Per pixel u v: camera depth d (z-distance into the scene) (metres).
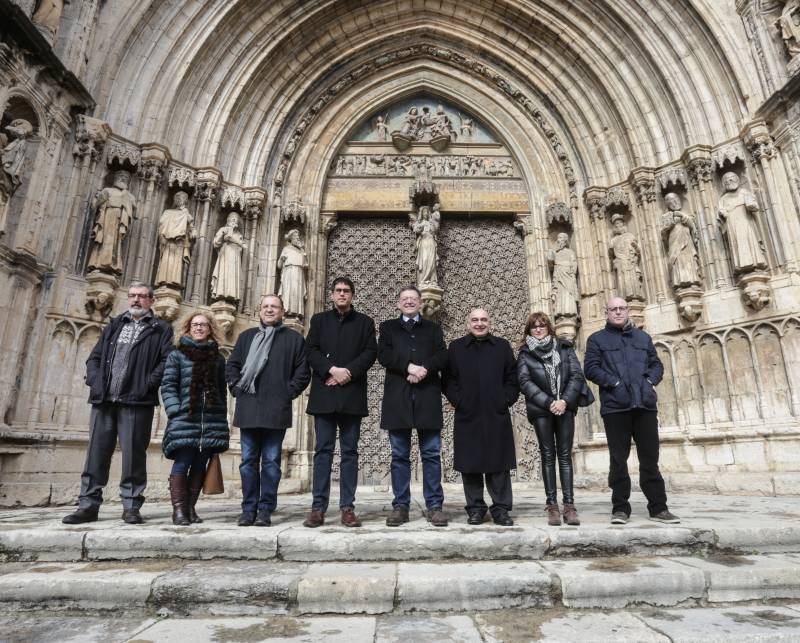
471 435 4.67
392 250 12.80
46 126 8.58
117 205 9.28
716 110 10.59
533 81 12.81
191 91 11.00
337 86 13.00
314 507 4.47
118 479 8.16
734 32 10.48
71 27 9.19
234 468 9.73
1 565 3.67
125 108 10.09
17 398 7.90
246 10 11.36
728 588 3.27
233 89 11.45
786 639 2.65
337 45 12.77
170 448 4.63
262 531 3.97
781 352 8.89
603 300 11.34
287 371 4.83
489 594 3.15
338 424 4.86
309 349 4.90
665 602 3.21
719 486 8.61
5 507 7.25
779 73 9.69
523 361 4.93
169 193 10.60
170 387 4.75
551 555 3.81
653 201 11.09
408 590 3.12
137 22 10.27
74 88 8.91
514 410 11.87
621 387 4.89
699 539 3.92
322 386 4.73
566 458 4.59
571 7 11.88
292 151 12.35
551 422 4.75
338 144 12.93
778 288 9.10
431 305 11.66
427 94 13.70
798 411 8.54
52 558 3.77
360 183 12.95
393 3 12.77
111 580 3.18
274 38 11.76
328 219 12.62
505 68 13.16
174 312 9.73
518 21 12.59
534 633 2.72
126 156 9.77
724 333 9.63
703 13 10.52
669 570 3.32
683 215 10.30
